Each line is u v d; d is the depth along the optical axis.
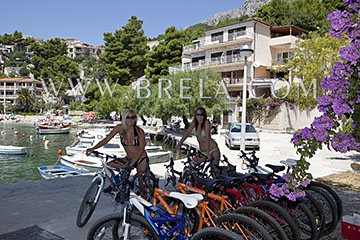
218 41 46.22
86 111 80.62
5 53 146.75
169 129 36.53
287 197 3.65
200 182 3.76
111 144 18.02
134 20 85.38
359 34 3.09
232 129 19.38
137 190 4.41
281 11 55.19
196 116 5.75
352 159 12.84
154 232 3.37
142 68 86.50
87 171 15.31
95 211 5.32
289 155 14.91
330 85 3.16
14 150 25.34
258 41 42.75
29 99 91.12
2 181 16.81
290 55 42.88
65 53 130.50
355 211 5.50
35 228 4.52
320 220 4.18
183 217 3.60
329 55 28.88
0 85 100.19
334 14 3.20
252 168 5.25
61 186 6.88
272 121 37.72
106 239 3.58
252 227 3.17
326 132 3.22
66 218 4.92
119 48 83.12
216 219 3.42
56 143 33.34
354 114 3.09
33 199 5.88
